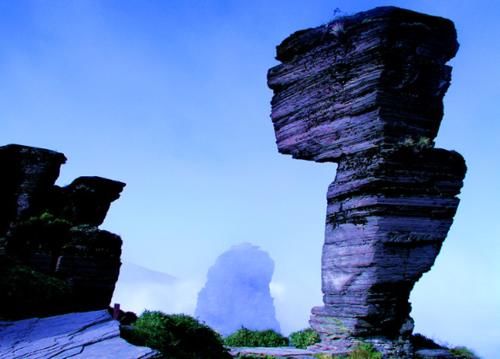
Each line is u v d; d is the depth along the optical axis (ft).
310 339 69.15
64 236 81.66
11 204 86.58
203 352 44.45
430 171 69.31
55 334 37.99
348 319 65.98
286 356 59.77
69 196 93.35
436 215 68.49
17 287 62.13
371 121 69.10
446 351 68.69
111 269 82.58
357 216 68.08
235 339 74.64
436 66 73.82
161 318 43.57
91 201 94.63
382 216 65.98
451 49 75.87
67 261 77.87
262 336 75.15
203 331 45.50
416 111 71.00
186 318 46.03
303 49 79.15
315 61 77.15
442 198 69.21
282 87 82.33
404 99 70.38
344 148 71.87
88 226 83.82
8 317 56.90
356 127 70.64
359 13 73.56
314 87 76.79
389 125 68.28
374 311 64.90
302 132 77.51
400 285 66.59
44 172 90.38
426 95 72.43
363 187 67.67
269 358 58.29
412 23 71.61
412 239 66.33
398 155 67.36
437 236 67.97
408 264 66.44
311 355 61.93
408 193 67.51
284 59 82.48
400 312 67.82
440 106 73.51
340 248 69.51
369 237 65.92
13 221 83.15
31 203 87.25
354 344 63.93
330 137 73.61
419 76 71.67
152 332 40.63
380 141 67.92
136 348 32.17
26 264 75.05
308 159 77.97
